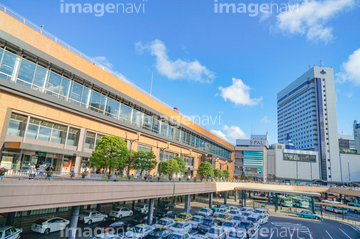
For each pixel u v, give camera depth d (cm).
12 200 1473
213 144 7850
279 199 6888
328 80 12825
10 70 2398
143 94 4500
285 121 16162
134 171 4069
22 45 2461
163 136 4959
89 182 1989
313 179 9538
